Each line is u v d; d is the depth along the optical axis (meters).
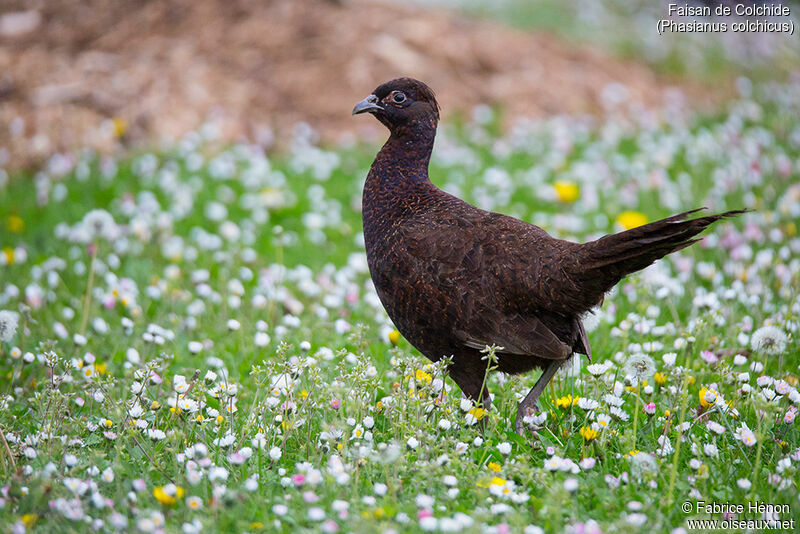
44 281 12.39
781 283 11.11
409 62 20.89
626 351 9.29
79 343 9.18
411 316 8.02
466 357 7.97
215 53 20.91
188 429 7.59
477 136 18.70
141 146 18.22
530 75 21.23
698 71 23.50
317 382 8.25
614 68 22.62
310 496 6.17
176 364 9.83
